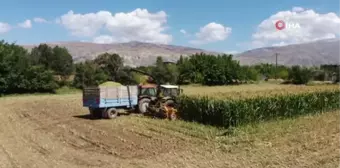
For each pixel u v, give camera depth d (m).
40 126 23.50
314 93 27.19
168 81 71.25
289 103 24.41
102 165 14.14
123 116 26.73
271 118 23.19
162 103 26.56
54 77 62.53
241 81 79.75
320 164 13.37
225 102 21.16
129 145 17.38
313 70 80.38
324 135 17.95
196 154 15.23
